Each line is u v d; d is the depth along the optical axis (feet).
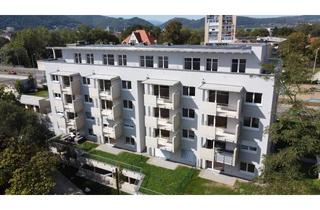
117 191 90.94
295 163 73.61
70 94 116.37
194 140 97.96
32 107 160.76
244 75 81.61
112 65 106.63
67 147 114.73
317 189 61.31
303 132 73.05
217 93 85.66
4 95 150.61
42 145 108.99
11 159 84.12
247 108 84.48
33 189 77.61
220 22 377.71
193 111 94.99
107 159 107.55
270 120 81.82
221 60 87.76
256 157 87.51
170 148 98.07
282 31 404.36
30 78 224.33
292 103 77.87
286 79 77.71
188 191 86.74
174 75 93.61
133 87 104.27
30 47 361.71
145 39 265.54
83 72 114.42
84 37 393.91
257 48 81.35
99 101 110.32
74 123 121.19
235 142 84.84
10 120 102.37
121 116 112.16
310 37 350.64
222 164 95.91
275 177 63.77
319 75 195.00
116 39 410.31
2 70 295.07
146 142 104.37
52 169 90.27
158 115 100.12
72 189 97.66
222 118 88.99
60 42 385.50
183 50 90.12
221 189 86.58
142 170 99.04
